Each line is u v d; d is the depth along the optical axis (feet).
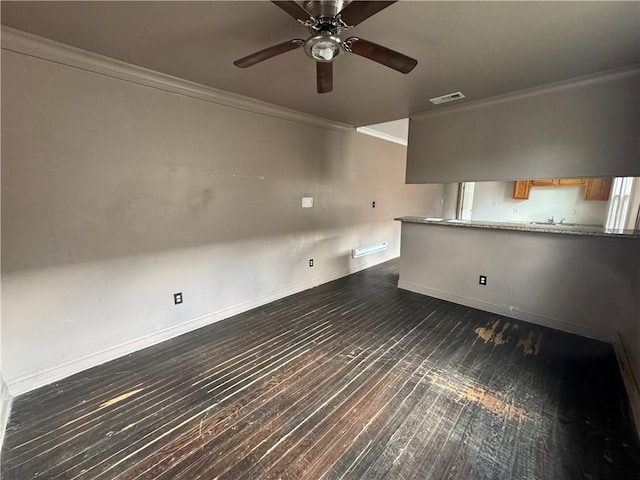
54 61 6.18
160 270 8.31
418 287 12.60
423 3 4.76
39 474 4.50
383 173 17.03
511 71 7.57
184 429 5.33
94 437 5.16
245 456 4.79
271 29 5.64
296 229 12.22
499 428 5.32
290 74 7.73
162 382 6.66
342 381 6.65
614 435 5.15
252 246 10.61
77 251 6.84
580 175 8.55
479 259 10.69
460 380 6.68
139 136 7.56
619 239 7.97
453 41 6.03
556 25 5.42
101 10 4.98
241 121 9.77
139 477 4.44
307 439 5.11
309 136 12.21
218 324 9.56
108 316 7.45
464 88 8.80
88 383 6.62
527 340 8.50
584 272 8.59
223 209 9.59
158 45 6.21
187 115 8.43
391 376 6.82
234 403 5.98
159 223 8.16
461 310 10.71
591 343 8.30
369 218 16.43
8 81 5.72
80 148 6.68
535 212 19.35
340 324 9.53
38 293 6.40
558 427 5.33
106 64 6.80
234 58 6.82
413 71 7.57
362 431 5.27
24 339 6.29
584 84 8.18
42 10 4.94
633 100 7.63
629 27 5.46
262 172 10.62
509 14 5.06
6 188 5.87
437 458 4.74
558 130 8.74
